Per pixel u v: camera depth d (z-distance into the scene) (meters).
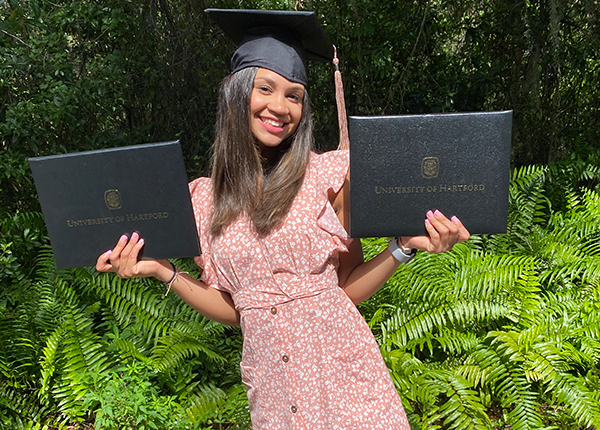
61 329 3.14
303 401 1.46
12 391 3.02
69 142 5.00
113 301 3.30
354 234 1.39
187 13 5.66
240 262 1.48
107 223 1.44
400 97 5.68
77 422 3.01
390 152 1.34
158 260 1.53
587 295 3.47
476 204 1.35
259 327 1.48
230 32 1.66
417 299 3.23
